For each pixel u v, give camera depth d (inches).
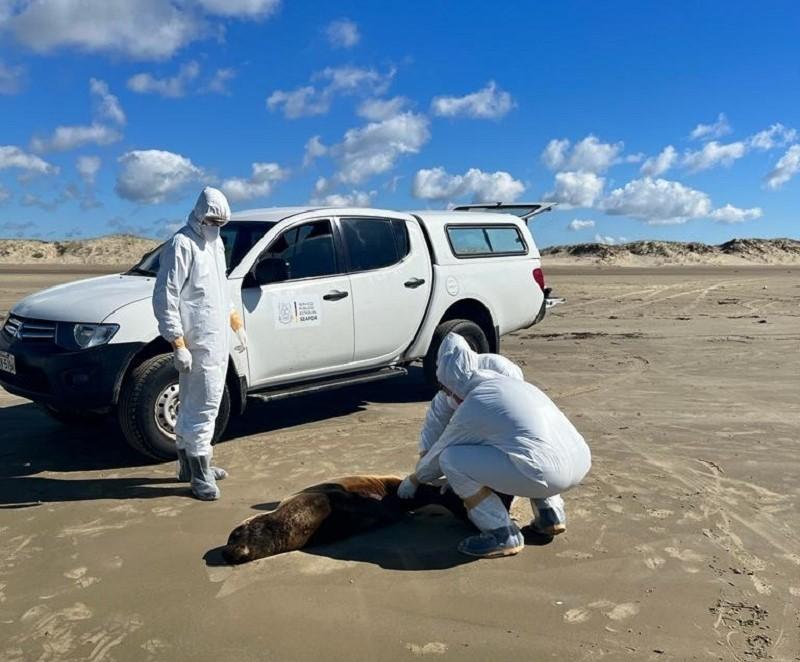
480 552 170.1
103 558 171.0
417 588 155.9
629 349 492.4
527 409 168.1
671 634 137.4
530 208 398.3
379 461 244.5
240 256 264.7
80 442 267.9
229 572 163.6
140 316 233.5
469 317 349.1
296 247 279.6
